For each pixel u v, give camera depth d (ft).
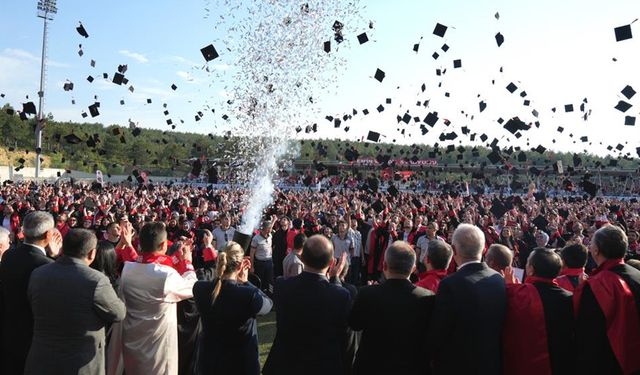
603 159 161.38
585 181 51.11
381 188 106.32
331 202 56.24
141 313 12.03
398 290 9.74
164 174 162.91
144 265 12.21
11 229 31.71
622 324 9.45
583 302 9.79
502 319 9.65
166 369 12.21
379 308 9.58
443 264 11.94
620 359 9.32
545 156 151.12
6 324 10.85
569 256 12.95
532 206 53.83
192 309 14.58
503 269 11.82
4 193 59.52
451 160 172.35
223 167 109.29
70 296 9.64
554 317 9.62
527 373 9.52
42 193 57.16
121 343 12.38
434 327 9.41
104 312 9.96
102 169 165.37
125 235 15.79
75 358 9.61
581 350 9.66
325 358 9.70
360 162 131.85
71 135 50.75
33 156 166.50
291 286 10.09
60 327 9.61
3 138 170.19
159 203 50.70
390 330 9.48
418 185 151.02
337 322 9.89
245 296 10.71
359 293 10.00
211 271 16.98
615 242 10.21
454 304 9.39
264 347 21.61
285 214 39.42
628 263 11.63
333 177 127.34
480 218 38.70
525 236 33.27
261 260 28.81
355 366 9.93
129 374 12.02
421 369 9.59
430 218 40.86
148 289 11.94
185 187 99.14
